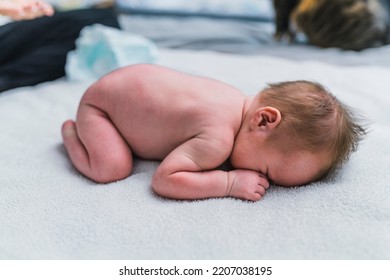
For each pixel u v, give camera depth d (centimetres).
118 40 137
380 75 142
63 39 139
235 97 86
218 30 204
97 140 85
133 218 71
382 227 68
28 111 114
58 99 122
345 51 182
